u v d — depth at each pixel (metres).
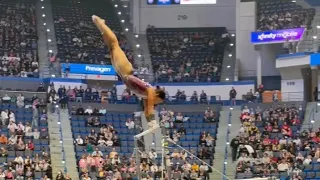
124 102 49.31
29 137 41.94
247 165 38.22
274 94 49.06
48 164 37.50
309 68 49.03
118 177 36.28
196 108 48.94
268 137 41.88
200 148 42.31
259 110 46.72
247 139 41.00
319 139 40.81
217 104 49.16
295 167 37.66
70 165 40.53
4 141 39.94
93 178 37.75
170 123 45.12
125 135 44.31
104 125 44.72
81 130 44.75
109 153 41.25
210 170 39.94
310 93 49.38
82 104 47.72
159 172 36.09
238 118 46.88
